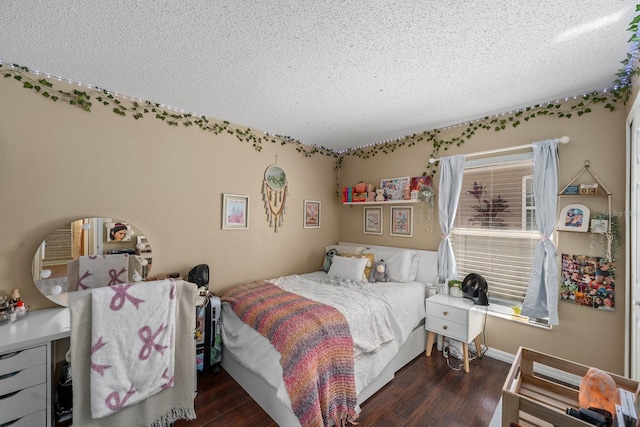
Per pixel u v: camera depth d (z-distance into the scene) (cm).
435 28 148
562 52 168
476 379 231
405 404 200
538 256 237
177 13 138
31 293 195
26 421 147
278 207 345
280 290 264
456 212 301
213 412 192
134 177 238
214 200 288
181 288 164
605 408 117
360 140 362
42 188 198
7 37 157
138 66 188
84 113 214
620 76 195
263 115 277
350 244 390
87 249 215
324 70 192
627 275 200
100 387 133
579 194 219
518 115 258
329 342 181
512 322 258
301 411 156
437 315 259
